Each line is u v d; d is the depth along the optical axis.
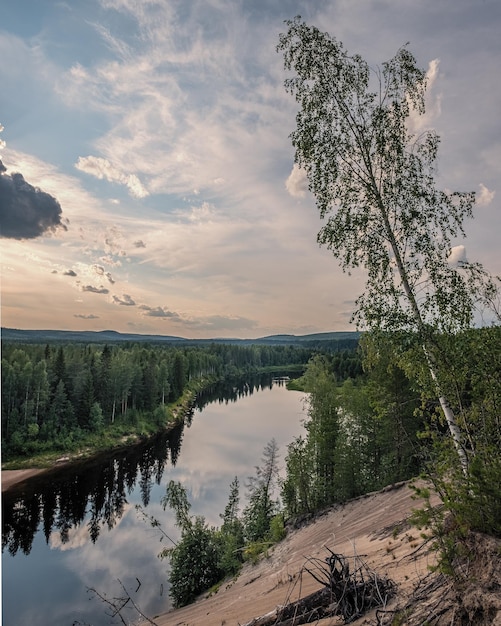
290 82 11.31
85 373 62.25
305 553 17.52
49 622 20.45
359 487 27.16
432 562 7.43
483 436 7.13
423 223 10.09
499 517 5.71
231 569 22.28
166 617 18.69
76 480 43.94
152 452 54.28
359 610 6.65
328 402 29.67
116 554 27.95
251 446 55.53
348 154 10.85
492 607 4.73
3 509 36.16
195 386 113.62
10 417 53.16
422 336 8.88
